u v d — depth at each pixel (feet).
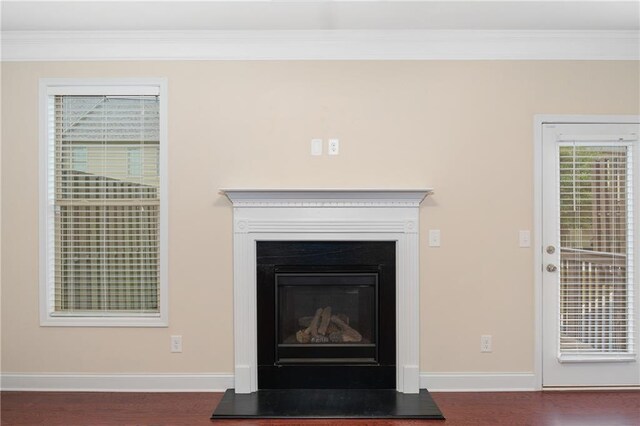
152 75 11.94
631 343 11.89
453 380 11.87
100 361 11.93
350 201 11.72
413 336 11.73
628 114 11.89
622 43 11.83
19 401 11.27
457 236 11.91
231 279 11.93
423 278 11.91
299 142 11.94
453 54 11.91
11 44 11.91
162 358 11.93
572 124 11.91
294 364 11.80
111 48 11.94
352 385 11.82
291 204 11.72
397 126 11.93
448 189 11.91
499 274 11.91
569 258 11.92
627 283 11.91
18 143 12.00
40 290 12.00
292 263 11.76
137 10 10.60
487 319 11.91
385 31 11.73
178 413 10.64
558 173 11.89
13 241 12.01
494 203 11.91
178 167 11.93
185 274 11.93
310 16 10.92
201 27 11.55
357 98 11.93
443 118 11.92
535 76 11.91
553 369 11.92
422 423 10.12
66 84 11.99
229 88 11.93
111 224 12.17
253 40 11.84
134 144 12.15
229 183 11.94
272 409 10.67
